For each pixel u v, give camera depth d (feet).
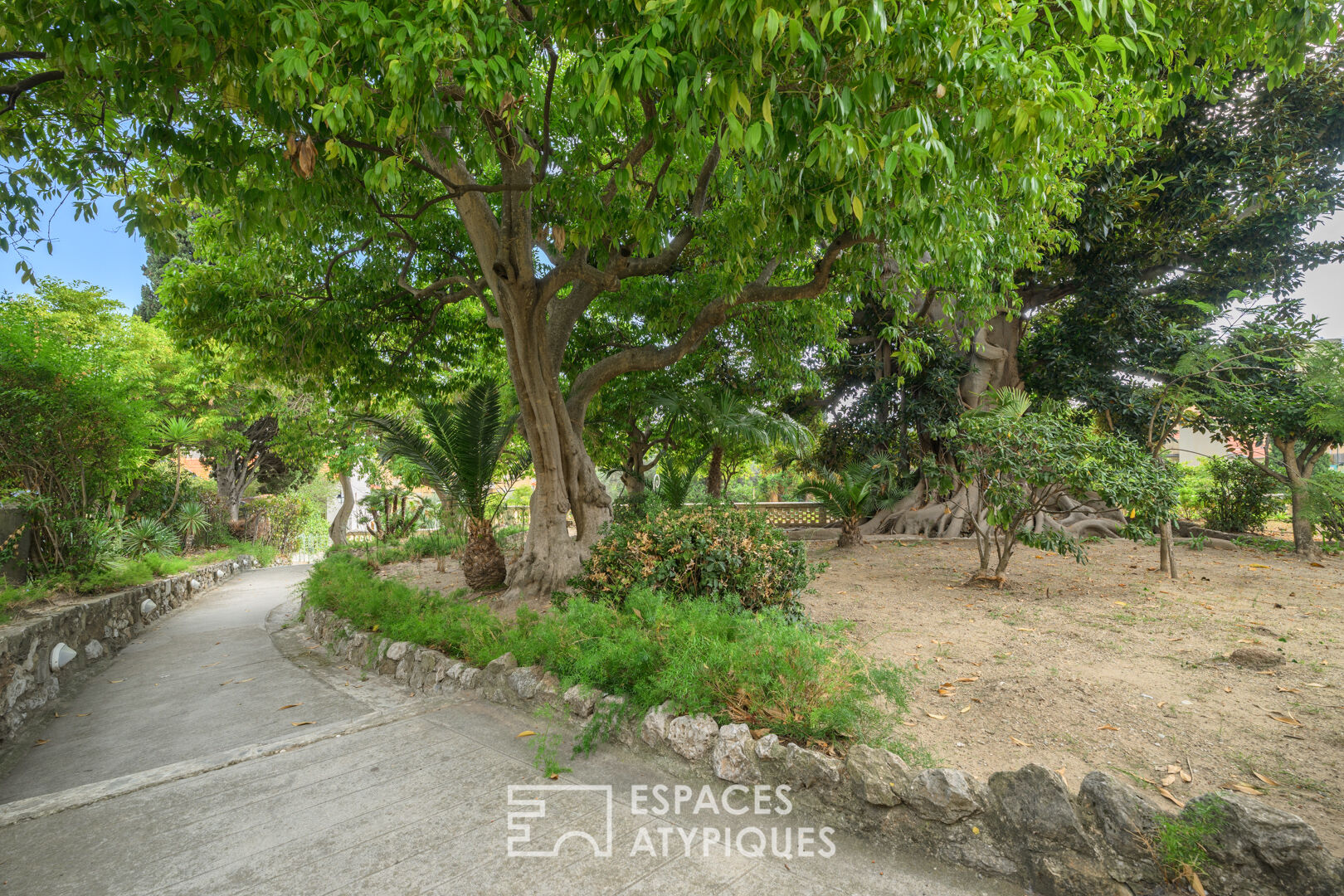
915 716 11.59
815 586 25.16
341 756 11.27
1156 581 23.75
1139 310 41.04
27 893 7.43
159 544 42.04
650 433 49.42
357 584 24.86
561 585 24.40
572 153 15.87
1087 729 10.77
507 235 21.76
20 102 15.29
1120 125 17.95
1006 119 10.23
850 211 15.16
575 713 12.34
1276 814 6.41
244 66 11.57
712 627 13.20
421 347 34.09
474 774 10.48
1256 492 37.81
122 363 41.83
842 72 10.45
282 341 26.66
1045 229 24.59
